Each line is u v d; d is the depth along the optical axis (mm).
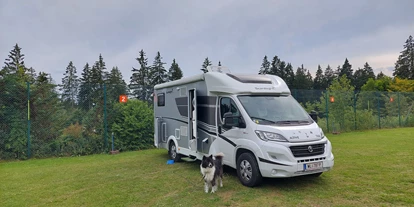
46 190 5883
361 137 13922
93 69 54125
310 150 5262
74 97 11273
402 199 4777
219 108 6664
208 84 7023
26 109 10422
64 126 11055
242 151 5980
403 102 20219
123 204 4895
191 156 8133
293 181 6039
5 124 10180
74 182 6516
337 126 16688
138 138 12094
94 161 9414
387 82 43906
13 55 48125
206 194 5336
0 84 10172
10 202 5113
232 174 6828
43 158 10367
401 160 7996
